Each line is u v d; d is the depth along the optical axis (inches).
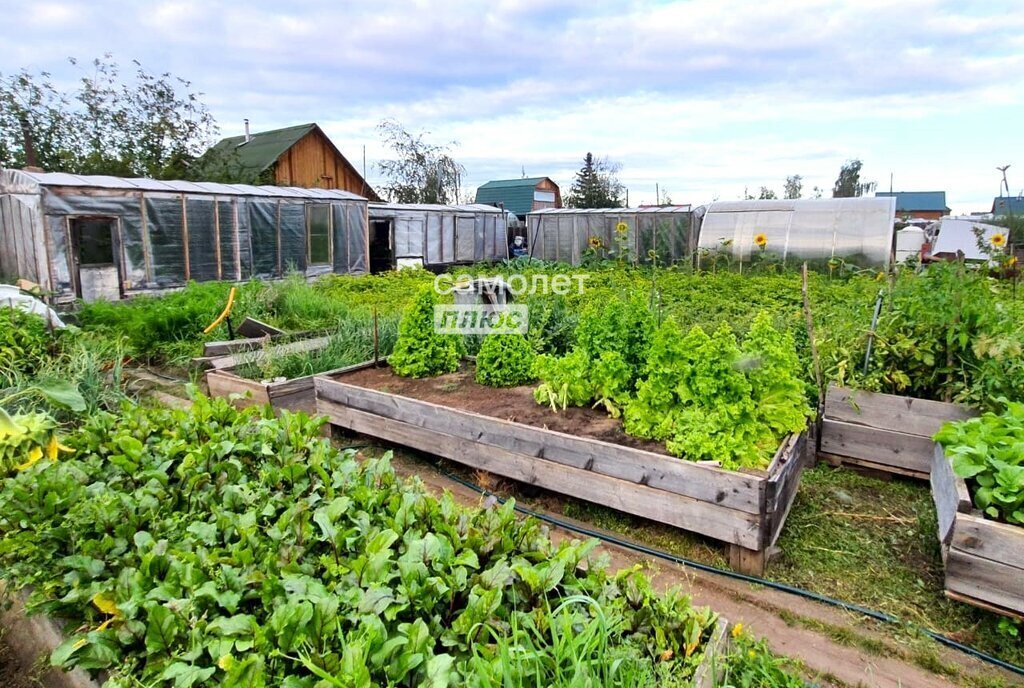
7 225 442.9
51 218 404.2
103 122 730.2
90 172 699.4
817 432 177.6
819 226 573.3
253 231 529.3
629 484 138.9
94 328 314.0
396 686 66.5
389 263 716.7
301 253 574.6
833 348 188.5
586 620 74.9
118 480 113.6
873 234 551.2
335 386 202.7
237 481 115.6
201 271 493.0
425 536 91.3
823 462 178.4
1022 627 107.0
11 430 118.4
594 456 143.5
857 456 172.4
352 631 70.3
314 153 971.9
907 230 668.1
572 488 148.6
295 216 564.7
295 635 69.1
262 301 350.6
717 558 132.5
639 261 716.0
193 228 484.1
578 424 161.5
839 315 235.6
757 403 140.3
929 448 161.8
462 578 81.0
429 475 179.0
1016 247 475.5
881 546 136.5
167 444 125.6
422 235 756.6
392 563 84.8
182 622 74.4
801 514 150.5
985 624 110.3
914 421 163.9
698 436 134.4
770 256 575.5
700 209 681.6
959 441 129.0
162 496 107.3
